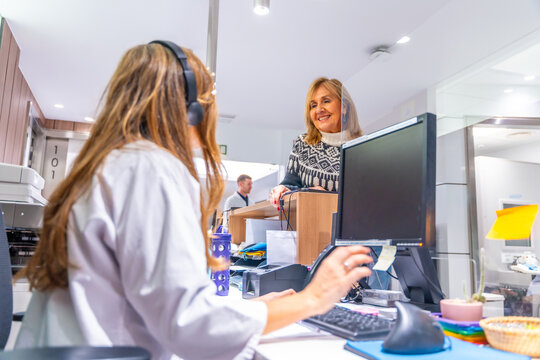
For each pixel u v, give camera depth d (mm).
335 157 1943
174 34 3631
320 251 1601
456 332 761
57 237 596
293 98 5023
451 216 1444
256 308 617
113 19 3402
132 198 582
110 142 649
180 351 560
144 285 559
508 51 1459
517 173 2510
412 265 1071
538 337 629
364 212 1132
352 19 3365
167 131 692
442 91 1549
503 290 1252
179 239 568
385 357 615
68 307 612
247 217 2645
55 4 3209
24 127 4559
